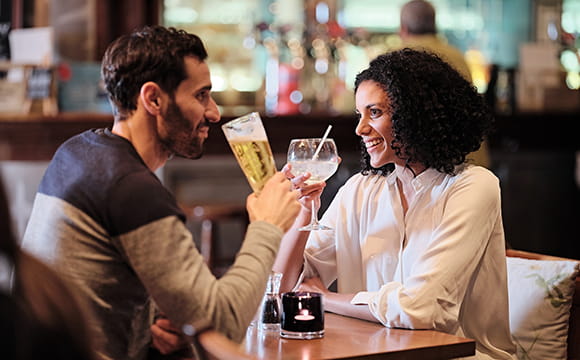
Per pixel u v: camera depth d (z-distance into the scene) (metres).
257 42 4.97
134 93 1.64
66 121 4.22
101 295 1.55
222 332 1.51
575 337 2.19
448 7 5.70
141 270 1.51
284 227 1.65
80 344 0.92
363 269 2.16
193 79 1.65
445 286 1.88
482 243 1.97
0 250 0.92
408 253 2.06
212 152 4.62
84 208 1.55
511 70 5.35
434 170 2.05
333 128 4.76
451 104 2.01
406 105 1.99
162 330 1.60
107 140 1.63
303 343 1.67
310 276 2.20
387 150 2.05
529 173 5.48
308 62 4.93
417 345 1.65
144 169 1.59
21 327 0.89
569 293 2.19
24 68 4.26
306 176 2.00
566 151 5.52
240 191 4.85
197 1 5.03
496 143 5.27
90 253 1.54
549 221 5.58
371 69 2.07
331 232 2.21
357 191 2.22
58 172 1.62
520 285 2.26
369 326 1.86
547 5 5.88
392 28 5.54
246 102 5.07
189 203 4.71
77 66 4.48
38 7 4.61
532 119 5.32
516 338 2.22
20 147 4.23
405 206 2.11
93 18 4.72
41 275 0.94
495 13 5.82
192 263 1.52
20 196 4.40
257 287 1.57
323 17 5.24
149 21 4.87
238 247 4.90
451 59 4.05
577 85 5.64
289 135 4.68
